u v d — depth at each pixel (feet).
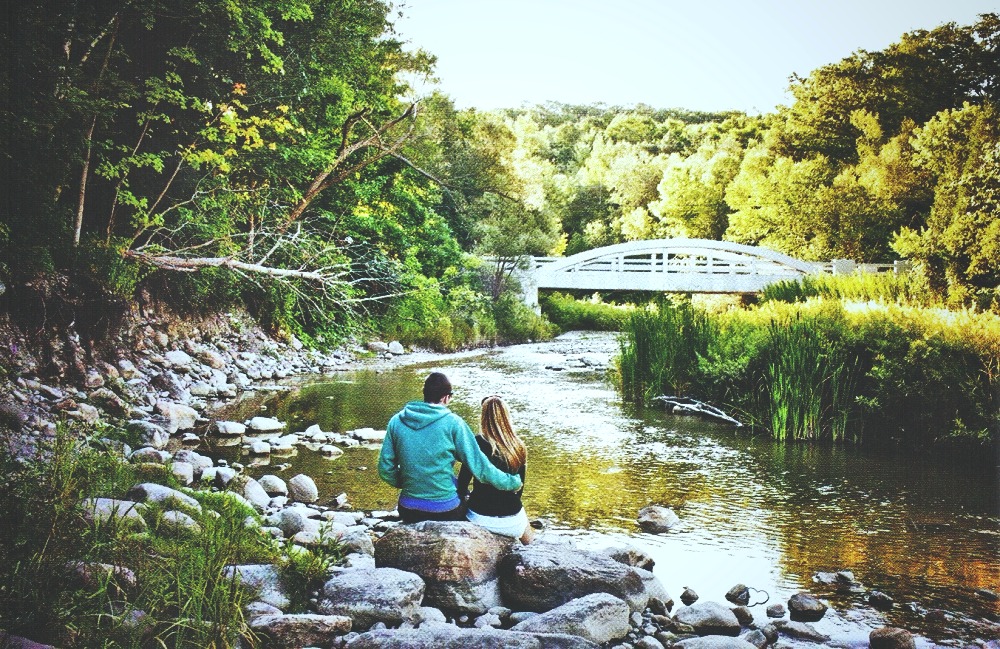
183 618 10.93
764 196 152.15
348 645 11.57
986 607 15.30
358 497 22.80
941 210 69.97
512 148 113.19
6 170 33.22
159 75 48.65
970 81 123.24
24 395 27.76
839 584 16.60
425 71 78.59
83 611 10.76
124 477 18.16
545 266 113.70
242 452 28.37
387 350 71.41
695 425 36.86
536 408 41.32
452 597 14.17
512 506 16.02
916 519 21.57
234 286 53.52
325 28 59.57
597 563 14.98
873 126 125.18
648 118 303.89
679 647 12.65
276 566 14.51
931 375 31.60
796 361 33.91
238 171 56.65
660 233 219.20
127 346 39.37
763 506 22.86
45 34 36.06
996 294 57.98
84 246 38.78
